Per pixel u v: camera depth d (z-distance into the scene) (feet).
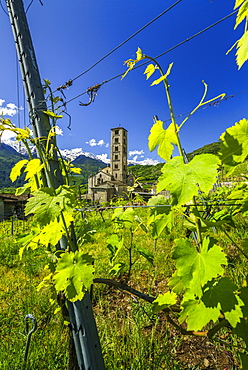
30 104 5.09
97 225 25.05
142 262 12.06
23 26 5.40
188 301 2.78
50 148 4.74
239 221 11.39
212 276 2.42
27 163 4.50
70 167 5.72
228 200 3.88
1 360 6.33
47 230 4.01
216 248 2.56
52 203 3.37
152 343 6.61
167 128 2.93
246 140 2.26
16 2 5.48
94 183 162.61
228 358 6.12
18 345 6.91
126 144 170.09
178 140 2.82
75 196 3.85
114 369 5.67
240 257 8.46
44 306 8.93
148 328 7.56
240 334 2.61
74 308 4.23
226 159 2.31
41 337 7.23
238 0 2.17
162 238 15.23
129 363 6.01
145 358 6.13
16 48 5.41
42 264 14.14
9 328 8.09
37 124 4.93
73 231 4.56
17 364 6.09
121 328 7.52
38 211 3.31
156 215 3.48
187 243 2.87
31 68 5.19
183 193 2.24
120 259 12.83
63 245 4.51
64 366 6.08
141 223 5.15
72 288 3.22
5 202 78.89
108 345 6.58
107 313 8.66
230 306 2.37
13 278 12.66
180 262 2.71
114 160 163.63
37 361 6.21
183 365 6.04
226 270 8.34
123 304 9.21
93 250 16.08
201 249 2.77
